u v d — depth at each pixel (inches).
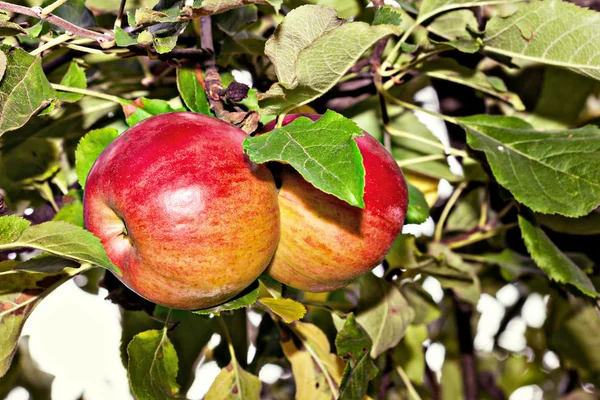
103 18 22.6
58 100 16.8
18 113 16.3
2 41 18.4
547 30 18.8
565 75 22.6
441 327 29.0
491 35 19.2
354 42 16.3
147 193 15.1
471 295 23.9
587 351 27.7
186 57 18.2
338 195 13.4
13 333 18.1
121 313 22.0
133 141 15.6
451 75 21.3
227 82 19.7
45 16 16.4
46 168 22.2
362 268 16.9
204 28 18.7
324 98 21.9
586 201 18.0
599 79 19.1
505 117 19.8
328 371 21.4
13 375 25.9
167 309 20.8
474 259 25.0
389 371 25.2
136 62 22.4
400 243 22.2
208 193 15.1
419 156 23.1
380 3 19.6
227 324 22.0
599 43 18.5
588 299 20.8
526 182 18.5
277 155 13.9
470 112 23.7
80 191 19.6
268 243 15.8
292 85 16.4
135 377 17.5
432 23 20.9
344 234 16.5
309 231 16.5
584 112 23.6
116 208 15.5
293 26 16.0
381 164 17.0
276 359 24.8
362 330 18.8
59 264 16.2
